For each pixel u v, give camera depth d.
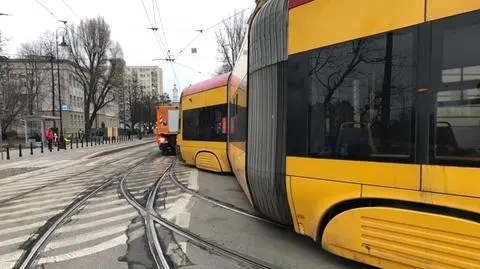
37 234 7.21
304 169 5.54
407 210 4.39
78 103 93.25
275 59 6.13
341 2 5.12
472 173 3.96
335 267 5.26
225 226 7.48
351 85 5.00
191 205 9.49
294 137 5.71
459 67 4.05
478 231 3.88
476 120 3.94
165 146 28.36
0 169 19.53
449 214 4.12
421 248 4.27
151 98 95.62
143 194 11.13
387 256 4.54
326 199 5.24
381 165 4.65
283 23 5.97
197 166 17.58
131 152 32.19
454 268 4.03
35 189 12.63
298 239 6.52
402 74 4.50
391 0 4.60
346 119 5.04
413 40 4.40
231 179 14.18
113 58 64.62
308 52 5.53
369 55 4.80
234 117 11.51
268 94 6.31
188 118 18.34
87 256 5.94
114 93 69.19
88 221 8.08
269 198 6.34
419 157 4.34
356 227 4.83
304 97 5.58
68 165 21.05
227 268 5.37
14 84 55.75
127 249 6.24
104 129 69.31
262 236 6.76
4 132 49.59
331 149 5.19
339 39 5.13
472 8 3.97
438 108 4.21
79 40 62.62
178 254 5.96
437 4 4.21
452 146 4.10
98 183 13.56
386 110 4.64
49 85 75.00
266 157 6.31
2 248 6.42
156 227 7.51
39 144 44.41
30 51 64.56
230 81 13.46
